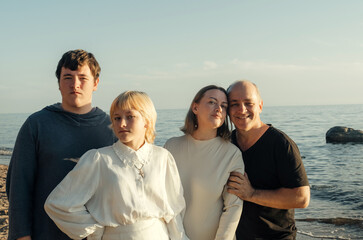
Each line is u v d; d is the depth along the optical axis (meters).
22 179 2.68
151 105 2.77
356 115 78.12
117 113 2.64
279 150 3.22
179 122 60.03
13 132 47.19
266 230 3.21
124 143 2.68
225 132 3.29
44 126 2.79
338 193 10.18
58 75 2.95
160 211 2.59
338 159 17.58
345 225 7.11
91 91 3.01
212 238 3.07
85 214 2.45
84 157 2.57
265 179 3.29
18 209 2.63
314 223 7.29
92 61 2.95
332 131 24.86
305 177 3.21
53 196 2.46
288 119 65.12
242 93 3.28
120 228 2.46
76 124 2.91
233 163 3.14
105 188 2.51
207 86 3.23
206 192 3.04
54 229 2.73
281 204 3.15
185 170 3.18
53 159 2.77
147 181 2.57
